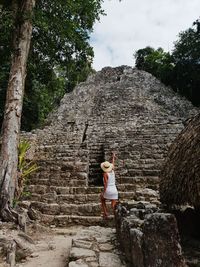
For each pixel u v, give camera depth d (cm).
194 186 323
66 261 369
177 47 2317
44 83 1046
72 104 2147
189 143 380
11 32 739
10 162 560
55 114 2012
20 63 643
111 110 1945
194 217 412
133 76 2577
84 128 1472
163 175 478
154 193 680
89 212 631
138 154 938
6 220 498
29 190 748
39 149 1052
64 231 544
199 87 2144
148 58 3084
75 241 404
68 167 857
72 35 820
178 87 2323
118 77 2628
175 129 1166
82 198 690
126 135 1162
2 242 391
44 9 788
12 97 614
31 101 1736
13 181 554
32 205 651
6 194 527
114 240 414
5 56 852
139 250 275
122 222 364
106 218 582
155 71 2906
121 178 783
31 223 549
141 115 1770
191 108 2039
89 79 2647
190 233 399
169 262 230
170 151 487
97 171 933
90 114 1950
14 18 675
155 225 249
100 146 1092
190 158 355
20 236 440
